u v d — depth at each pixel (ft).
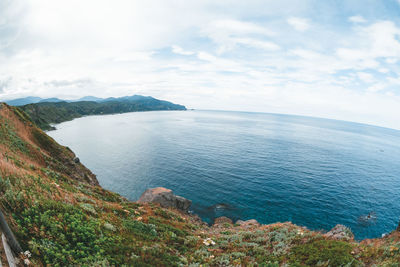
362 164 297.33
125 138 424.87
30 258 20.02
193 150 323.37
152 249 33.09
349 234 40.68
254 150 335.26
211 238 50.06
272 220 128.06
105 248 28.27
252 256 36.32
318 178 210.79
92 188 69.92
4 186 27.84
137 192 170.40
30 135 106.11
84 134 465.88
